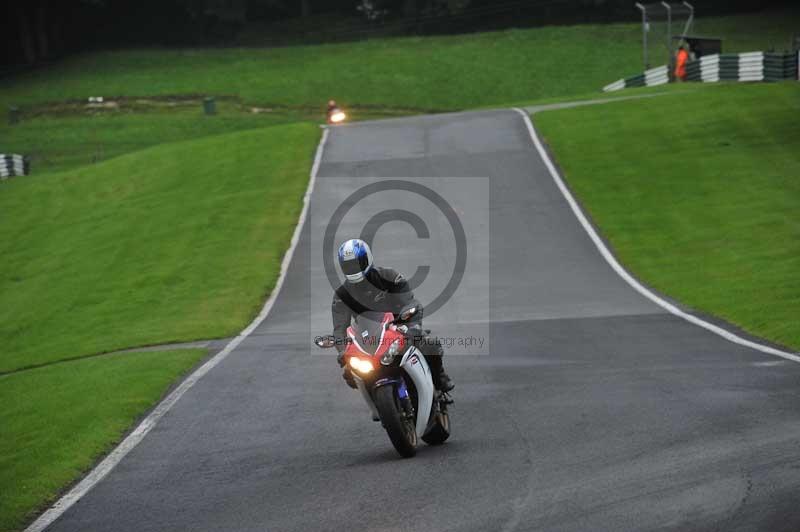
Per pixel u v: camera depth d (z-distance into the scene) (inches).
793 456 1050.7
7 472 1342.3
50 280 3946.9
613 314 2463.1
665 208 3981.3
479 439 1270.9
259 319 2898.6
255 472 1200.2
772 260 3065.9
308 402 1600.6
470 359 1935.3
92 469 1304.1
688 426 1236.5
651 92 6604.3
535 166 4793.3
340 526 951.6
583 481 1031.6
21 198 5669.3
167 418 1574.8
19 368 2618.1
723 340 1991.9
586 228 3794.3
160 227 4471.0
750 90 5930.1
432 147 5359.3
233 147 5910.4
